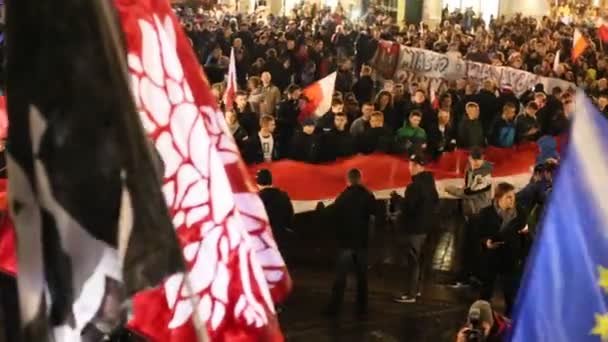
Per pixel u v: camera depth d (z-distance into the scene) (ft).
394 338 30.01
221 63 60.80
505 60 79.41
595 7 136.56
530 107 47.91
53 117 5.58
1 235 6.42
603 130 10.05
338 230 31.12
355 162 40.14
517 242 30.81
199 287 7.98
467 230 34.58
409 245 33.37
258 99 46.73
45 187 5.61
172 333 7.53
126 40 7.41
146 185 5.85
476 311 20.59
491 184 38.83
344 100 46.44
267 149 38.65
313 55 68.54
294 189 38.93
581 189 9.99
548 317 9.94
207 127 8.86
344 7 133.80
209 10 102.78
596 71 73.72
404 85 56.13
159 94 7.84
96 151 5.63
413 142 42.01
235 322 8.21
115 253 5.72
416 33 94.07
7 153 5.70
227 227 8.21
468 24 126.11
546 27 113.29
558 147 47.65
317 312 31.68
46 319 5.73
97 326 5.82
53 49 5.56
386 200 41.01
